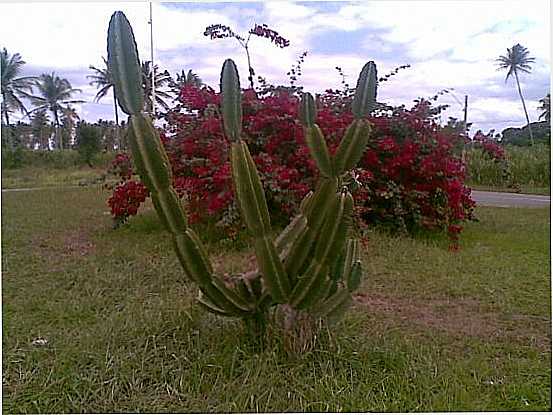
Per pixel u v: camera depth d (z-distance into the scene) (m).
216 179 5.43
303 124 2.76
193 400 2.54
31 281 4.49
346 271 3.08
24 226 7.29
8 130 28.14
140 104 2.61
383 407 2.51
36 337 3.31
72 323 3.56
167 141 6.00
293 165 5.94
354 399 2.54
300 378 2.70
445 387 2.66
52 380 2.69
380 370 2.83
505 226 7.58
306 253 2.81
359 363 2.85
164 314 3.48
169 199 2.70
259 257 2.73
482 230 7.20
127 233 6.64
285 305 3.00
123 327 3.30
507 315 3.81
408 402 2.56
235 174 2.64
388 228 6.63
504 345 3.29
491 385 2.77
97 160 24.75
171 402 2.55
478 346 3.25
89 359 2.89
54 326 3.50
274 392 2.57
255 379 2.63
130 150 2.66
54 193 12.68
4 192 13.23
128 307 3.74
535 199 12.62
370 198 6.47
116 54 2.55
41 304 3.91
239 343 3.03
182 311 3.48
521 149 17.45
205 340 3.09
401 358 2.90
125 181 7.04
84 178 19.16
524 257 5.47
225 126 2.63
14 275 4.67
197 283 2.87
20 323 3.52
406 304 4.02
